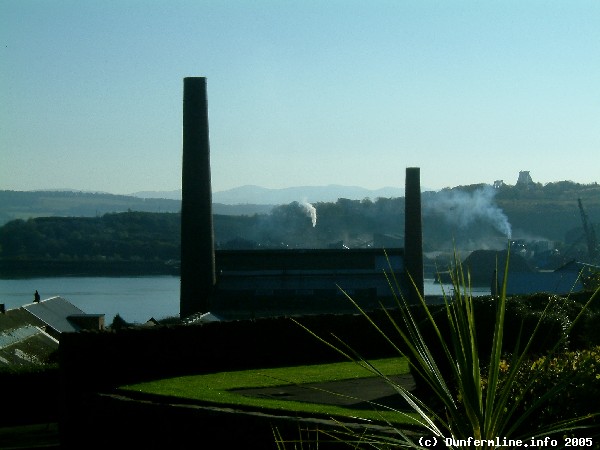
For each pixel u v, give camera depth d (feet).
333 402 54.95
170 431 58.49
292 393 61.11
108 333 80.38
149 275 460.14
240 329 86.79
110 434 64.95
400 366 76.02
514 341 54.03
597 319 52.03
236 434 52.65
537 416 29.37
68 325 182.19
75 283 409.28
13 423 104.83
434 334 52.70
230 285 204.23
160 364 82.43
